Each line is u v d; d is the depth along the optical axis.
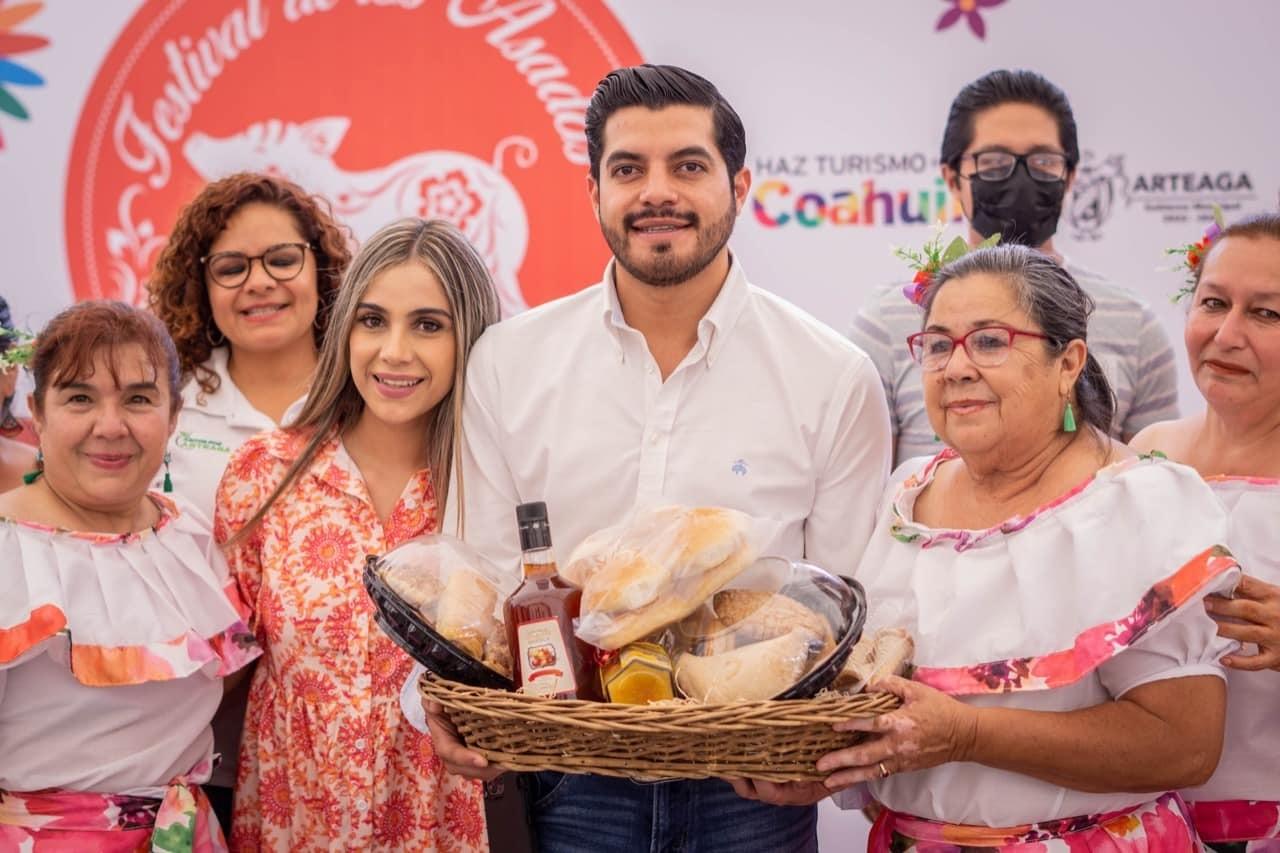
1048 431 1.87
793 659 1.69
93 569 2.04
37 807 2.00
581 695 1.78
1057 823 1.82
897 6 3.59
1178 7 3.54
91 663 1.98
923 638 1.85
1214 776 2.00
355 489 2.28
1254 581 1.80
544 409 2.20
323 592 2.23
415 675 2.07
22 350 2.18
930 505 2.01
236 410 2.75
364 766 2.19
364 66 3.65
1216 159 3.58
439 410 2.31
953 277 1.88
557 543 2.19
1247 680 1.98
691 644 1.77
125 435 2.04
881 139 3.63
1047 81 3.09
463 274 2.27
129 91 3.64
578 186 3.67
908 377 3.02
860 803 2.11
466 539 2.25
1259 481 2.00
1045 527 1.82
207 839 2.12
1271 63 3.55
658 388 2.16
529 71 3.65
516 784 2.24
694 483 2.14
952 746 1.73
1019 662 1.77
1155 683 1.77
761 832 2.05
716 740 1.64
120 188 3.66
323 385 2.31
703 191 2.02
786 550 2.15
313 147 3.66
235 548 2.28
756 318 2.18
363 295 2.23
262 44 3.64
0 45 3.62
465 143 3.67
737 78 3.63
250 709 2.28
